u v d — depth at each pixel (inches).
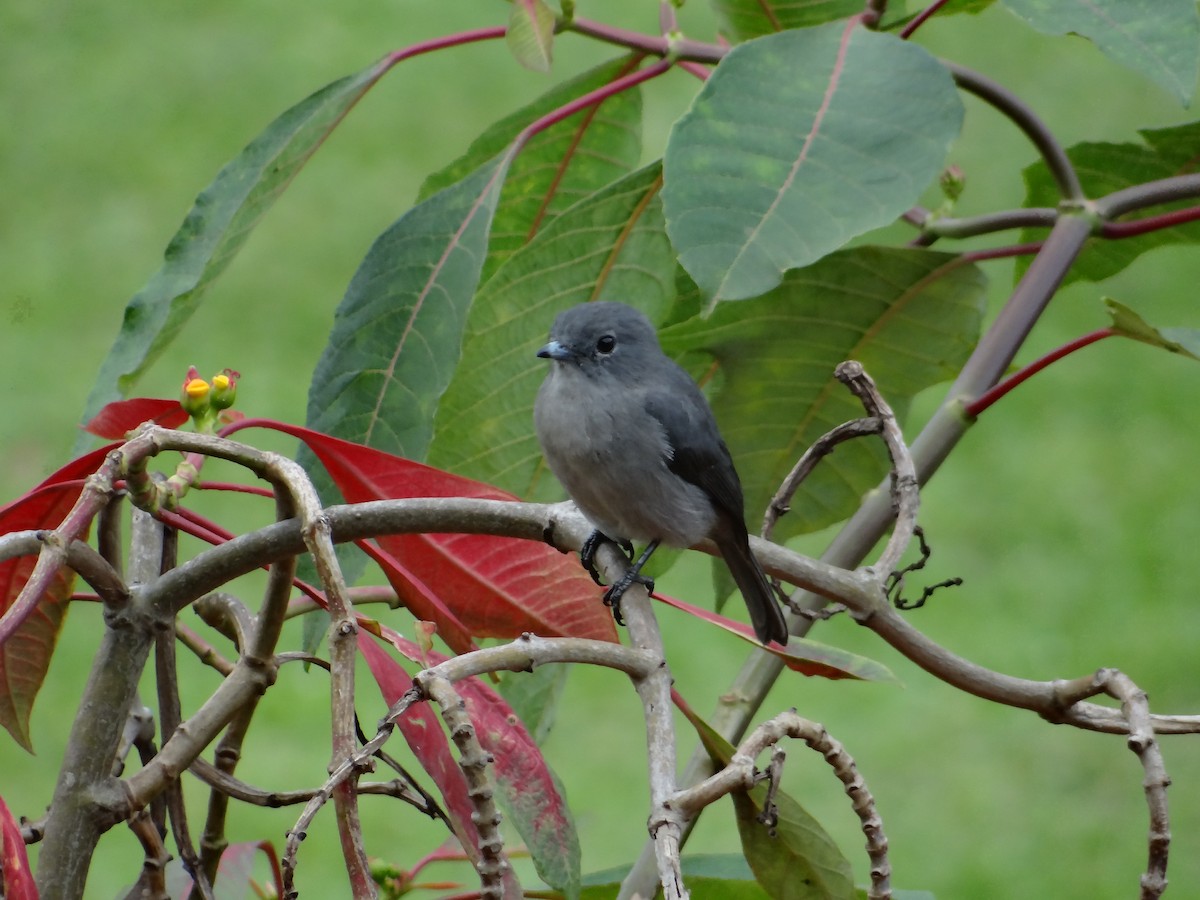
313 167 1002.1
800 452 270.4
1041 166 276.5
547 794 169.2
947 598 710.5
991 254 255.8
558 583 193.3
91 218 932.6
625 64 257.8
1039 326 876.6
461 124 1042.1
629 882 200.2
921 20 237.9
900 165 189.0
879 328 258.7
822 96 195.5
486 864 131.2
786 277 250.1
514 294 251.8
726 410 268.2
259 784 597.6
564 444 280.5
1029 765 628.7
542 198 274.4
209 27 1176.2
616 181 241.8
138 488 155.2
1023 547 741.9
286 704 649.6
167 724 169.2
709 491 297.4
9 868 130.0
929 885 570.6
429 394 220.2
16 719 179.9
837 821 598.5
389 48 1131.3
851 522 230.4
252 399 774.5
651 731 150.9
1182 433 812.0
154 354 219.0
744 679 221.1
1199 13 206.8
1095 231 237.1
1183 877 570.3
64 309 852.6
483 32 231.8
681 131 191.2
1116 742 644.1
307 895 544.4
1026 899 562.6
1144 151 269.3
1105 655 668.7
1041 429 829.2
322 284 884.0
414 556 194.1
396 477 187.8
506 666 144.4
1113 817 603.2
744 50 198.8
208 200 226.2
